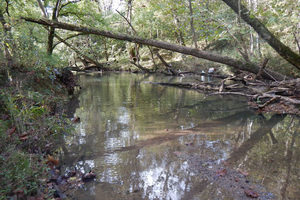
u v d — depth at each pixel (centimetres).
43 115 384
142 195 227
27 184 211
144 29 2044
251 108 621
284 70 1053
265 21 1052
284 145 351
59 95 641
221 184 244
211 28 785
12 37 484
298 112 539
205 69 1584
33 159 266
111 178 260
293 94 689
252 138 386
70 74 913
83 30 827
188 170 276
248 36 1489
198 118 525
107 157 315
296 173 264
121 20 1584
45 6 868
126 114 562
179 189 236
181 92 913
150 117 534
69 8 942
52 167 279
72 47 1193
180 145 356
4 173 203
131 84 1174
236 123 480
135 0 1719
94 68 2266
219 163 293
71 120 502
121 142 373
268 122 481
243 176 260
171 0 793
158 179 256
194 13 730
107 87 1062
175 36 1983
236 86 884
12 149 250
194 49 823
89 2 989
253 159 303
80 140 383
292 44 1159
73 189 237
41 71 602
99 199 220
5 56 486
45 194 216
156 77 1538
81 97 797
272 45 725
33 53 552
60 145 360
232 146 350
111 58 2480
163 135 406
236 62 835
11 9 760
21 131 319
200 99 766
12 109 322
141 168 283
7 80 430
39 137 342
